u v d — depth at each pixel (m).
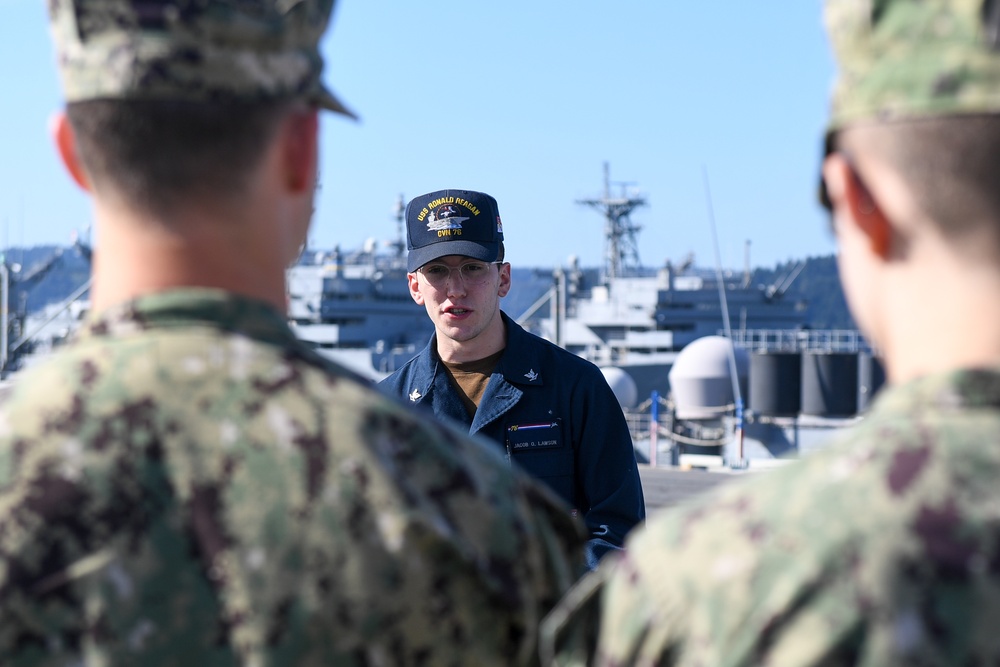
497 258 4.36
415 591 1.53
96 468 1.52
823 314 98.88
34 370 1.64
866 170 1.41
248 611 1.49
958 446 1.34
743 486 1.46
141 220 1.58
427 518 1.54
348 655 1.51
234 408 1.56
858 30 1.40
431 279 4.34
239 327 1.61
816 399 23.58
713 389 26.98
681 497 15.86
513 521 1.63
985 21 1.33
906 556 1.29
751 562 1.34
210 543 1.51
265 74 1.57
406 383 4.49
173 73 1.52
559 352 4.30
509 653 1.61
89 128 1.55
